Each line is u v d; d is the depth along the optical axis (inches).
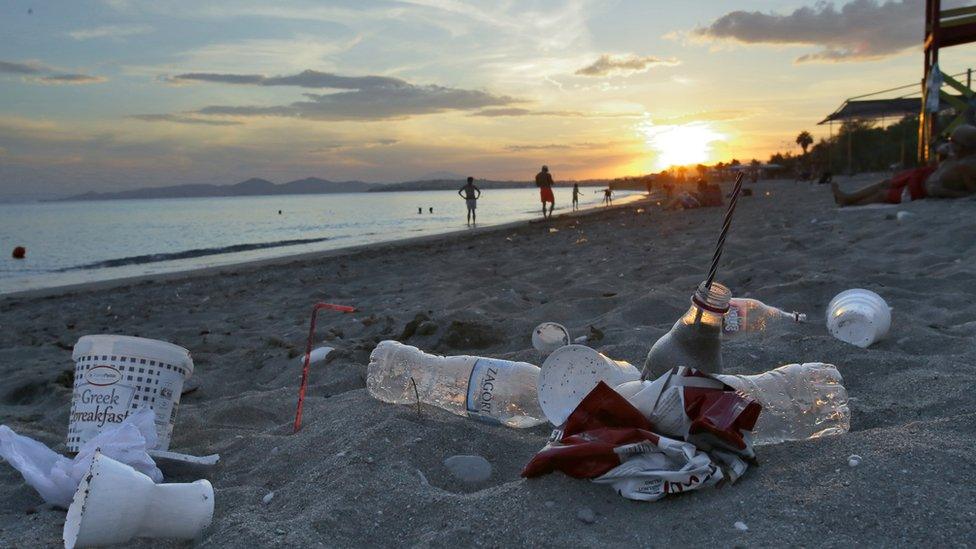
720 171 3307.1
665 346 111.0
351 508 100.7
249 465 128.1
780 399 114.3
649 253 413.4
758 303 202.5
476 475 113.8
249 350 231.3
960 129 513.7
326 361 201.2
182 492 96.7
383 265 511.8
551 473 102.7
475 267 442.3
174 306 379.6
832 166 2410.2
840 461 99.7
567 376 116.1
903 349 173.2
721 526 88.1
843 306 180.2
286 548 90.7
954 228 339.0
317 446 127.9
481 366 136.9
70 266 668.7
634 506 95.3
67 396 188.4
